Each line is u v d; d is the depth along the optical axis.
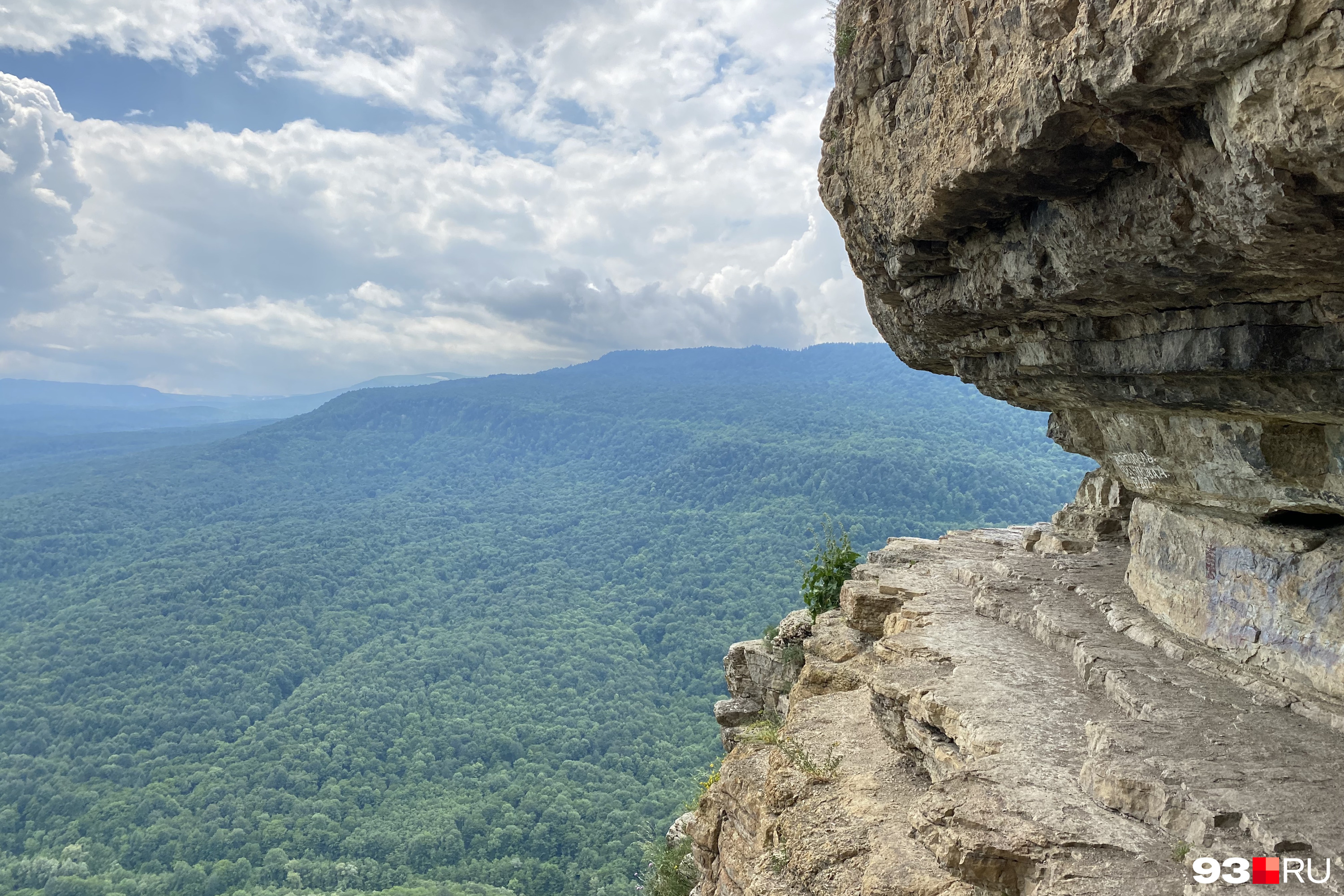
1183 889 5.57
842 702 12.59
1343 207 4.48
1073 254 7.11
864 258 11.22
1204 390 8.14
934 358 13.59
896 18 8.09
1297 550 8.99
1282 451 8.67
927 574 17.59
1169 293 6.98
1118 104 5.02
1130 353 8.38
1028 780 7.39
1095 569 15.48
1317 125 3.85
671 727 150.62
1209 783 6.60
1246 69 4.11
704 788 22.22
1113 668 9.77
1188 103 4.77
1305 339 6.48
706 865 14.26
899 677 10.56
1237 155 4.55
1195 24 4.12
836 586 21.34
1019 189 6.77
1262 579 9.47
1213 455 9.88
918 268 10.09
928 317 11.14
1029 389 11.91
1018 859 6.38
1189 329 7.36
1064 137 5.75
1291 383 7.12
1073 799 7.04
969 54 6.54
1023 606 13.07
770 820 10.05
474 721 155.50
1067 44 5.09
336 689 176.38
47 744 152.50
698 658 190.38
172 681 184.00
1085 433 13.38
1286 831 5.77
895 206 8.90
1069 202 6.71
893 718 10.36
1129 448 12.10
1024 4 5.46
